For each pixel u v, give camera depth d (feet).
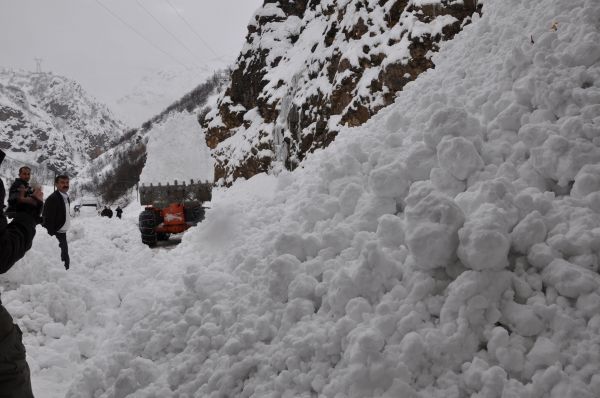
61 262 22.27
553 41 13.14
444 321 7.57
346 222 11.37
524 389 6.38
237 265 13.16
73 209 97.76
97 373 10.93
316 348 8.36
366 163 13.10
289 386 8.32
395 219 9.58
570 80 11.23
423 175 10.94
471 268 7.86
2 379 6.83
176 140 33.76
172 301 12.30
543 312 7.14
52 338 16.44
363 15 43.55
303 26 70.49
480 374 6.72
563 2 15.10
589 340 6.68
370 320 8.09
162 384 9.89
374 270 8.66
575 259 7.71
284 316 9.55
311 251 10.75
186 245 22.56
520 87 11.71
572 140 9.66
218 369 9.37
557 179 9.55
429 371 7.27
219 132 81.00
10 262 7.33
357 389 7.24
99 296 19.44
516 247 8.09
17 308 17.62
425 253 8.14
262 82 70.54
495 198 8.72
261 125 67.10
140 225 32.17
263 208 16.81
